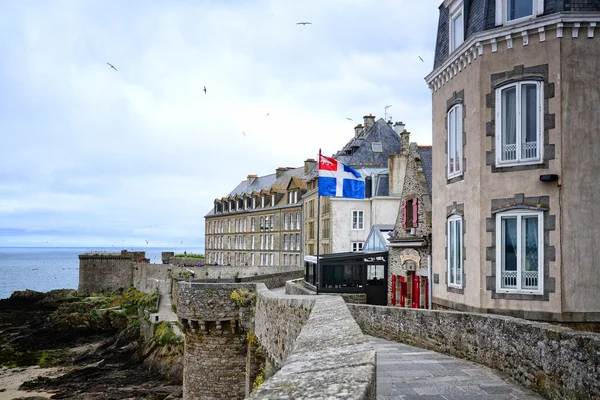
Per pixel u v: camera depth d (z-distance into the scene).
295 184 64.44
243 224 78.06
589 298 13.91
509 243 14.88
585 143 14.09
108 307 60.75
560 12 13.91
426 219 22.45
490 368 9.69
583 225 14.00
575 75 14.12
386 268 26.94
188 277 51.19
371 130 56.31
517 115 14.72
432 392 7.99
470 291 15.73
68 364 45.16
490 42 15.15
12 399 33.81
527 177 14.52
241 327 24.05
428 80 19.06
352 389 3.05
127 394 33.75
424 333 12.23
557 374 7.38
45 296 80.62
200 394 24.28
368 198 49.97
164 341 39.91
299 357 4.50
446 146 17.81
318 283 25.33
